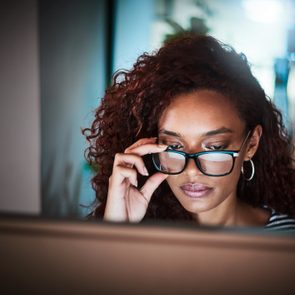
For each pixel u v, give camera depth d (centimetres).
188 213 112
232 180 98
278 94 295
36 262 45
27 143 227
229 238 43
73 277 45
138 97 106
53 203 251
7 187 230
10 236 45
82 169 289
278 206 119
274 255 43
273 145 114
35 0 217
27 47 220
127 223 44
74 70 274
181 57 99
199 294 44
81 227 44
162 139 100
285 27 302
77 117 285
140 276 44
